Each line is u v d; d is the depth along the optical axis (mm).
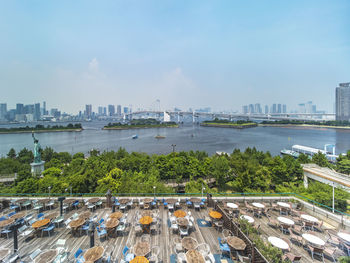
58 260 8617
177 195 18609
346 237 9867
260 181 29078
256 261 8414
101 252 8703
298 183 32000
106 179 25578
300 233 11070
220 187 34469
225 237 10211
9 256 8969
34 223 11008
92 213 13852
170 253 9773
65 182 25172
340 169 39938
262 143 102562
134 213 14000
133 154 51531
